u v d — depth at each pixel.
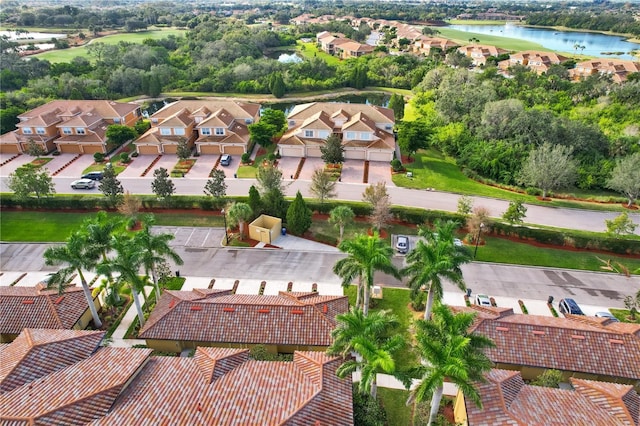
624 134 75.62
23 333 27.95
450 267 28.88
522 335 30.20
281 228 48.69
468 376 21.78
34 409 21.53
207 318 32.09
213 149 71.25
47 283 33.53
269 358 31.11
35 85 98.00
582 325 31.41
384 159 68.19
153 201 52.78
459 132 75.75
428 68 121.00
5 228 49.62
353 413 24.89
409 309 37.06
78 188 59.12
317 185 50.81
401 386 29.75
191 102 80.69
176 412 22.58
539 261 44.22
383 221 46.50
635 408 23.94
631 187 55.66
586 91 97.94
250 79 119.19
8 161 69.00
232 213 45.56
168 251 33.78
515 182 64.44
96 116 76.94
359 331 24.47
